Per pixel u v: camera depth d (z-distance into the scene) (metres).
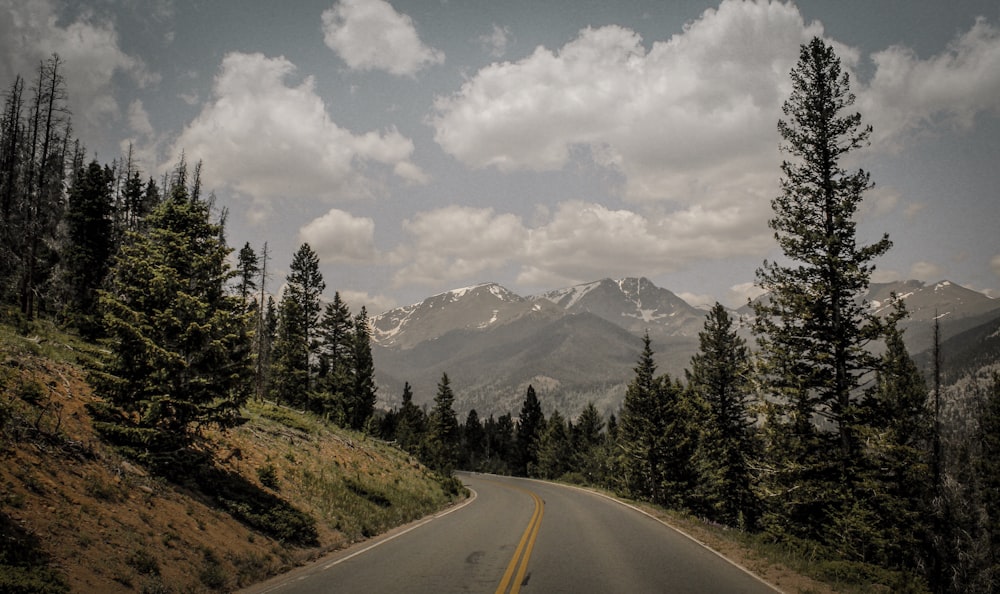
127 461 11.95
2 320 18.64
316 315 50.19
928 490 24.14
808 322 21.75
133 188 53.62
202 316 13.20
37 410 11.30
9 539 7.30
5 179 41.28
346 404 56.88
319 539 14.48
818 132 23.05
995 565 22.77
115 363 12.45
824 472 21.30
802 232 22.06
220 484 14.27
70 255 39.50
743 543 15.09
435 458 61.47
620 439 51.25
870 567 11.88
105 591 7.51
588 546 14.02
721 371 37.66
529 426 107.62
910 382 25.95
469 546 13.98
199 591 8.78
